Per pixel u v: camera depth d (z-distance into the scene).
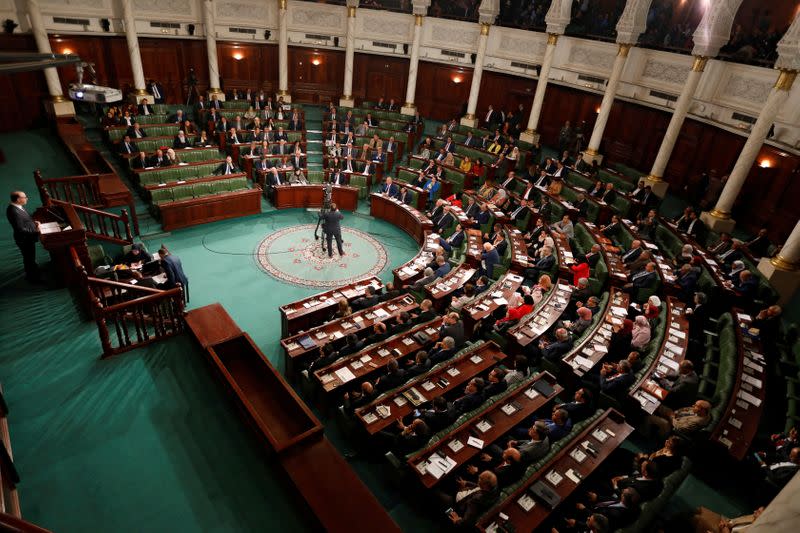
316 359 8.77
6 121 17.14
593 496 6.48
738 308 10.90
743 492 7.27
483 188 17.45
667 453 6.59
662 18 17.72
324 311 10.52
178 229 14.57
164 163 16.12
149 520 5.37
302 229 15.60
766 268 12.10
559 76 21.50
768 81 14.61
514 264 12.51
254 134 18.89
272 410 6.86
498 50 22.70
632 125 19.59
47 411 6.53
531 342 9.62
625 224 14.70
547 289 11.30
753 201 15.21
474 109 22.84
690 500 7.09
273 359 9.88
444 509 6.51
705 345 10.17
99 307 7.20
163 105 19.84
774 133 14.36
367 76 25.02
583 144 21.31
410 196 16.56
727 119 15.91
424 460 6.70
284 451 5.96
